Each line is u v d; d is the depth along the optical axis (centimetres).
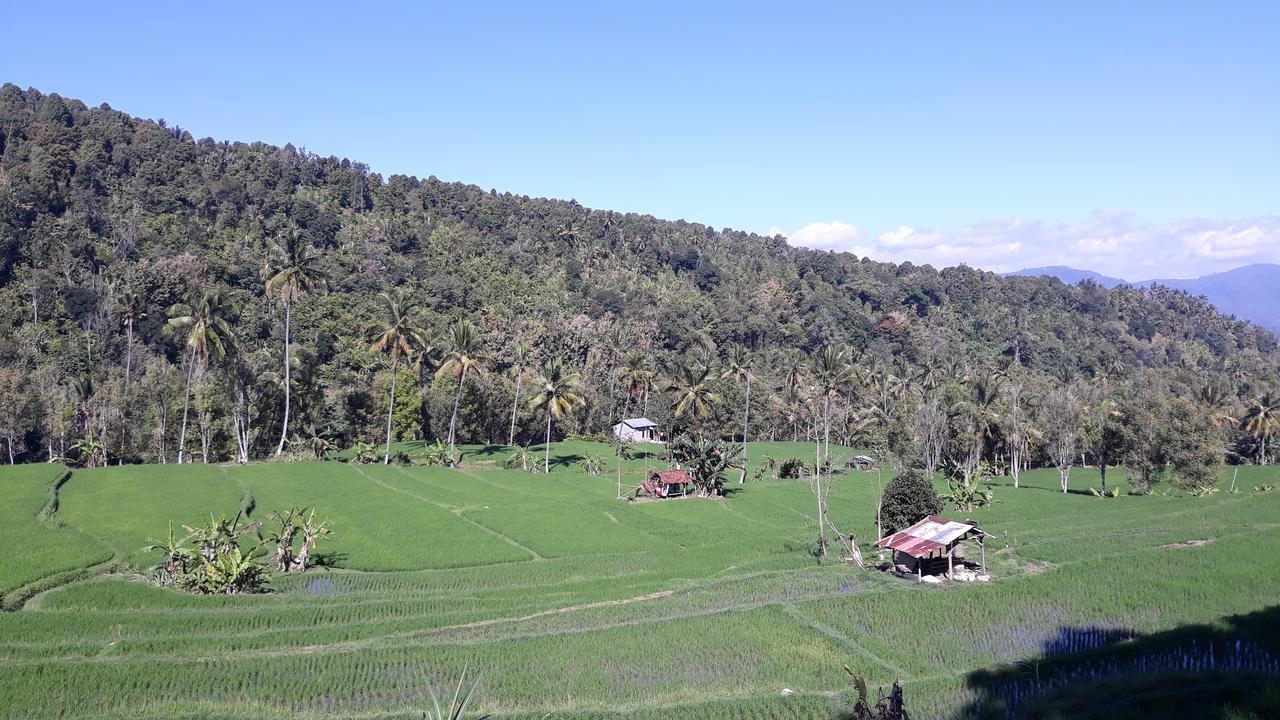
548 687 3183
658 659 3481
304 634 3791
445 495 7988
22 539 5222
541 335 15150
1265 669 3092
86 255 13388
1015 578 4544
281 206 17738
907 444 10544
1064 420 10088
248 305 13775
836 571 5141
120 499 6800
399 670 3341
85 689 3064
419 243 18938
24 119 16038
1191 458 8612
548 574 5278
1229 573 4453
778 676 3309
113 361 11844
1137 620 3869
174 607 4206
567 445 12850
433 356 13562
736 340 19175
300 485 7888
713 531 6769
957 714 2842
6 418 9100
